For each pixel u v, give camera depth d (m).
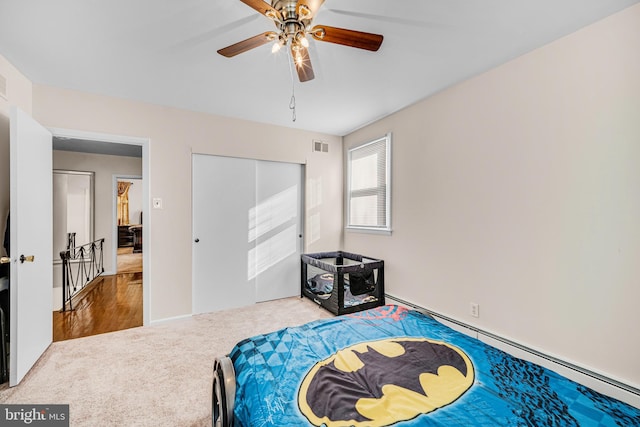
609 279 1.73
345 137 4.29
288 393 1.21
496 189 2.32
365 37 1.59
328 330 1.85
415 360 1.48
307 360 1.47
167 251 3.12
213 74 2.44
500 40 1.96
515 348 2.17
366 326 1.92
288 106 3.14
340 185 4.34
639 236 1.62
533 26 1.81
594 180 1.79
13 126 1.97
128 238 9.10
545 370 1.40
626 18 1.65
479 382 1.30
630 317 1.65
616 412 1.12
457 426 1.03
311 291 3.80
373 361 1.47
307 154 4.06
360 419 1.06
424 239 2.98
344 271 3.23
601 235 1.76
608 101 1.72
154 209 3.06
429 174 2.92
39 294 2.29
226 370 1.38
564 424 1.05
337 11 1.68
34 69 2.34
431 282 2.91
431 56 2.17
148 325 3.01
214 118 3.40
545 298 2.02
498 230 2.31
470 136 2.52
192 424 1.63
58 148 4.86
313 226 4.13
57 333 2.82
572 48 1.88
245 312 3.43
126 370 2.16
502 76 2.28
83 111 2.75
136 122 2.98
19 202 2.02
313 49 2.07
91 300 3.91
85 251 5.19
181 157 3.21
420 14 1.71
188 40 1.96
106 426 1.61
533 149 2.08
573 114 1.88
